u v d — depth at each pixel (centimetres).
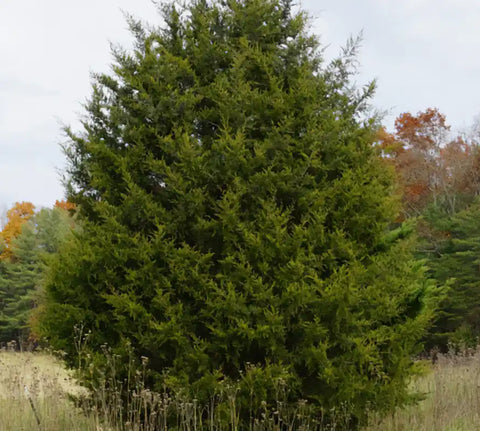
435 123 3362
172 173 662
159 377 632
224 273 634
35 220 4116
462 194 3077
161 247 646
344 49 774
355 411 641
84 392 727
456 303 2222
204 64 746
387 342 694
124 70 734
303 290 607
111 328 667
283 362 625
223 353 627
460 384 914
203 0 782
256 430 612
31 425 640
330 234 658
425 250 2572
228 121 695
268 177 655
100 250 653
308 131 688
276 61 732
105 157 710
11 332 3872
